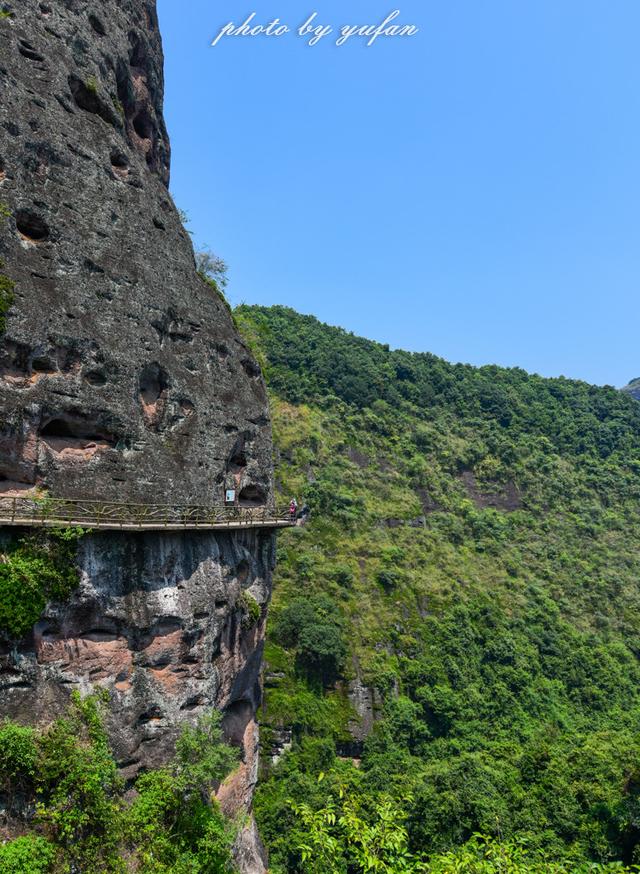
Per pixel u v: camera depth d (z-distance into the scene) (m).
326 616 67.19
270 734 56.09
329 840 12.14
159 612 19.97
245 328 36.09
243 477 27.61
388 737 60.00
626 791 42.56
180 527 20.81
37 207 20.02
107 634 18.77
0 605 15.80
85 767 16.09
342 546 79.19
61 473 19.03
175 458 23.05
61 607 17.30
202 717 20.27
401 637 69.88
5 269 18.47
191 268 27.02
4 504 17.11
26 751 15.29
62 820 15.34
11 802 15.04
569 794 43.59
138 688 19.22
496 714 65.56
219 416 26.05
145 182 25.42
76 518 18.19
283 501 82.00
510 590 82.06
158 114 33.78
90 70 24.39
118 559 19.25
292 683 61.34
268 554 29.22
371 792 47.50
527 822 42.19
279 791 50.75
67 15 23.89
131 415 21.58
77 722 16.94
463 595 77.44
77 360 20.23
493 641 72.69
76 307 20.44
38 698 16.38
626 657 75.31
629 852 40.47
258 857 27.22
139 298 23.00
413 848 42.16
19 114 20.20
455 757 56.53
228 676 24.12
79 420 20.02
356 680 64.19
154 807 17.89
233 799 24.53
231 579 24.30
